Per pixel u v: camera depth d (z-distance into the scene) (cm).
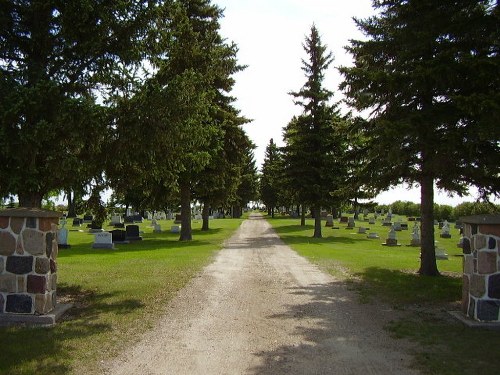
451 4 1032
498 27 949
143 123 892
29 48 916
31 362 582
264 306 948
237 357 631
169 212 6284
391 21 1235
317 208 3306
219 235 3388
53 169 852
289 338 723
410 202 7931
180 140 977
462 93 983
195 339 711
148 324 787
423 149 1066
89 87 970
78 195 1041
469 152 998
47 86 805
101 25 872
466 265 862
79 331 728
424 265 1398
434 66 969
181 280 1221
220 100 2856
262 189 7719
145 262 1595
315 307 945
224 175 2812
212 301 982
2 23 845
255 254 2000
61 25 866
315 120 3219
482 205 1348
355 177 1469
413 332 758
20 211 794
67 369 568
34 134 775
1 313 775
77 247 2367
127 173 1050
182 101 928
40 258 786
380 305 970
